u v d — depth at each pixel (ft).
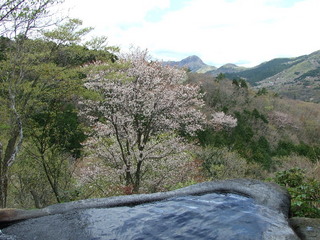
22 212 10.71
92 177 37.01
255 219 9.00
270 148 100.17
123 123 34.47
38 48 23.22
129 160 36.14
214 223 9.00
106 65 25.75
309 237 8.13
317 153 63.87
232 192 11.85
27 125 23.31
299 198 12.54
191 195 11.90
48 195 29.63
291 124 137.90
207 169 51.62
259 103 141.69
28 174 28.99
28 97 22.27
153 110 35.60
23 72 22.11
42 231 9.37
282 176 15.93
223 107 109.40
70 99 26.37
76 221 9.88
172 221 9.43
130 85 34.53
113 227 9.32
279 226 8.59
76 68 24.79
